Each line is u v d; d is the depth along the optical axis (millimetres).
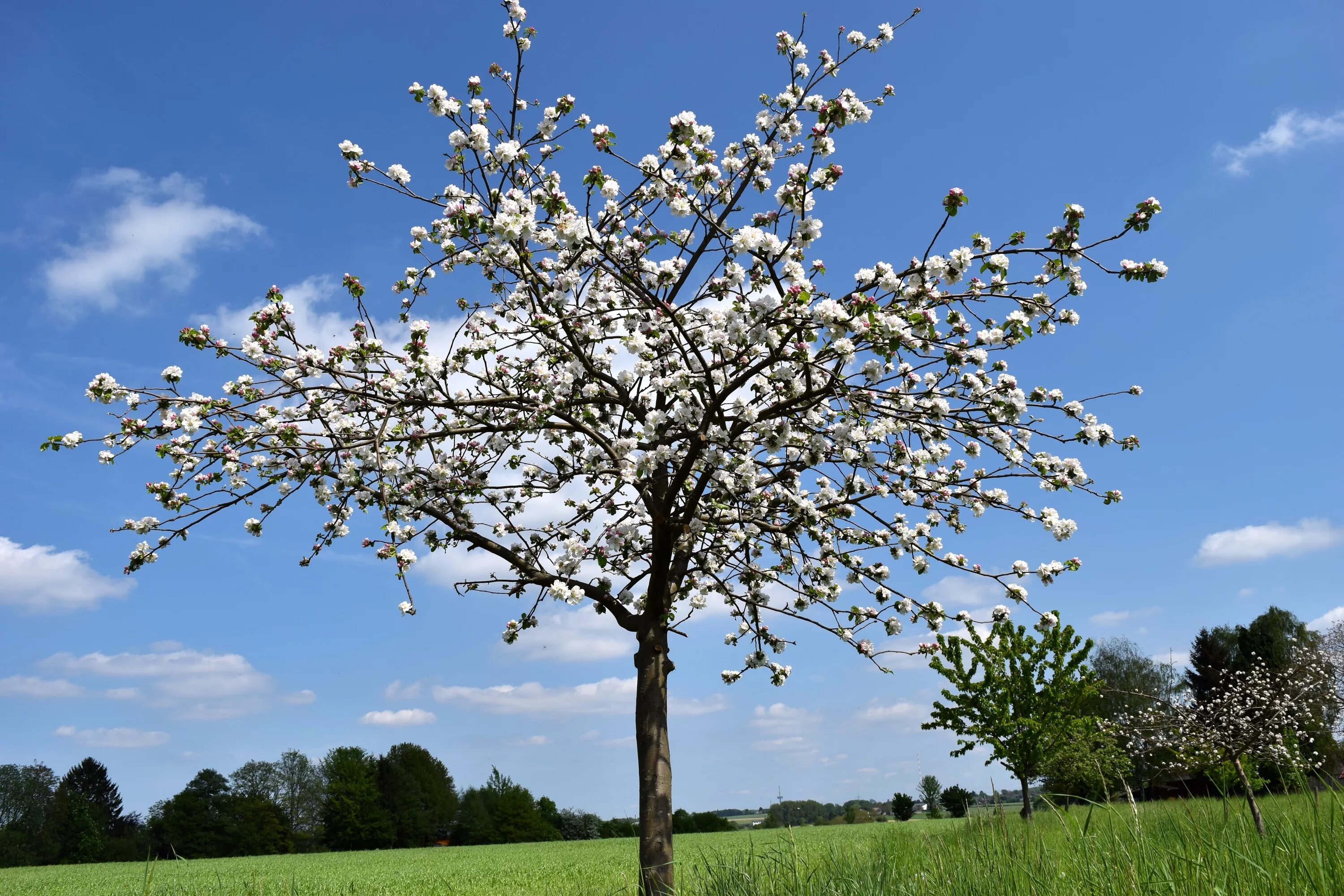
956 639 14992
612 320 6453
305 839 56156
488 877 19359
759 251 5344
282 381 6273
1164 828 4160
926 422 5879
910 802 37000
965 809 5102
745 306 5328
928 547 7406
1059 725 14391
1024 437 6410
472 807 63469
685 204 6000
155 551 6516
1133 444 6297
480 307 7145
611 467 6668
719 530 7461
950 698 15422
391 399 6262
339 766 60219
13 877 26766
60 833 51062
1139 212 4953
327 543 7227
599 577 7191
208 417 6402
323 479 6734
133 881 22469
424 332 6117
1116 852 3730
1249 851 3400
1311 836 3312
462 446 7426
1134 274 5023
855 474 6887
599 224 6492
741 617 8344
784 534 7453
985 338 5527
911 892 4379
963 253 4949
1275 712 10203
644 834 6336
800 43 6367
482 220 5359
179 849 50750
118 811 58625
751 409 5969
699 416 6254
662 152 6016
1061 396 6762
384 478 6496
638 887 6152
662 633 6965
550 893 12680
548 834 62500
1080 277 5348
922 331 5160
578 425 6520
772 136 6309
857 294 5051
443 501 6855
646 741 6582
